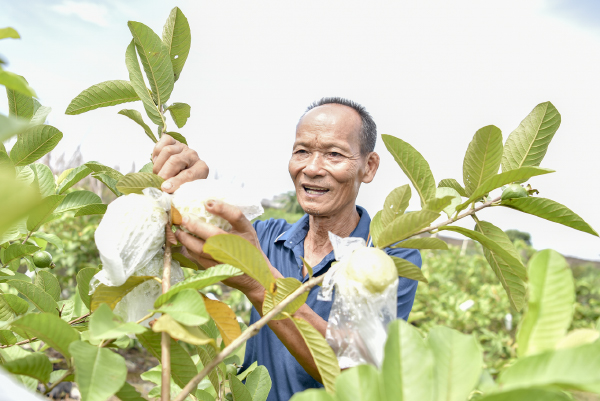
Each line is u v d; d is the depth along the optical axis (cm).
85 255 520
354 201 192
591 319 484
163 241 92
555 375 51
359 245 91
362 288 79
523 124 108
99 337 66
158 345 89
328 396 55
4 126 44
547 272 62
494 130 94
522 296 108
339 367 81
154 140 123
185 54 127
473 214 100
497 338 434
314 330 82
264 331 183
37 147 121
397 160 103
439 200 89
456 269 668
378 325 80
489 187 92
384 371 58
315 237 194
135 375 440
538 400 48
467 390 59
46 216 132
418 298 532
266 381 133
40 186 144
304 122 178
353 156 177
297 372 171
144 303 93
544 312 61
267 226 216
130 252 85
